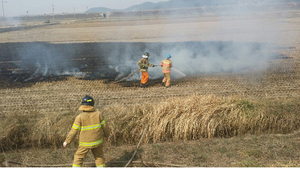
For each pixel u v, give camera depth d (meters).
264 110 7.27
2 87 10.70
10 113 8.03
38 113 7.63
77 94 9.73
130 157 5.61
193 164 5.17
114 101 8.96
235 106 7.27
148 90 10.05
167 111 6.98
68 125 6.73
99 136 4.54
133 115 6.98
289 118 7.15
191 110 6.94
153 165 5.20
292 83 10.61
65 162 5.47
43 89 10.37
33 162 5.47
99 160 4.70
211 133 6.66
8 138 6.37
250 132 7.02
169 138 6.67
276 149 5.67
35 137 6.51
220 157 5.45
